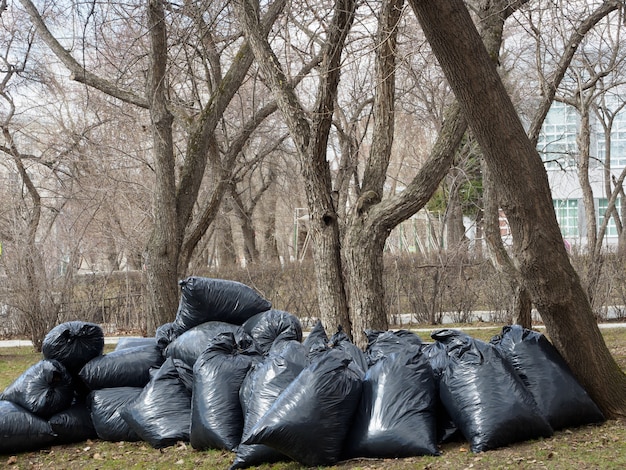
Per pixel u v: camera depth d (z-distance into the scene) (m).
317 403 5.20
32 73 17.88
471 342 5.63
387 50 8.34
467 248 17.45
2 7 15.51
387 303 17.33
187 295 7.01
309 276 17.59
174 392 6.49
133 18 10.45
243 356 6.22
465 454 5.16
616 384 5.96
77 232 15.99
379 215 8.18
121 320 17.27
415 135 24.53
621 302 16.08
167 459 5.86
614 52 13.62
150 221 17.59
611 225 33.03
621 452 4.96
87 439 6.83
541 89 8.36
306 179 8.46
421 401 5.39
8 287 14.68
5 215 15.35
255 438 5.11
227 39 11.86
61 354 6.93
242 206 27.11
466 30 5.06
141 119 17.19
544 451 5.07
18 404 6.69
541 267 5.74
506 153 5.48
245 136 12.19
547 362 5.81
